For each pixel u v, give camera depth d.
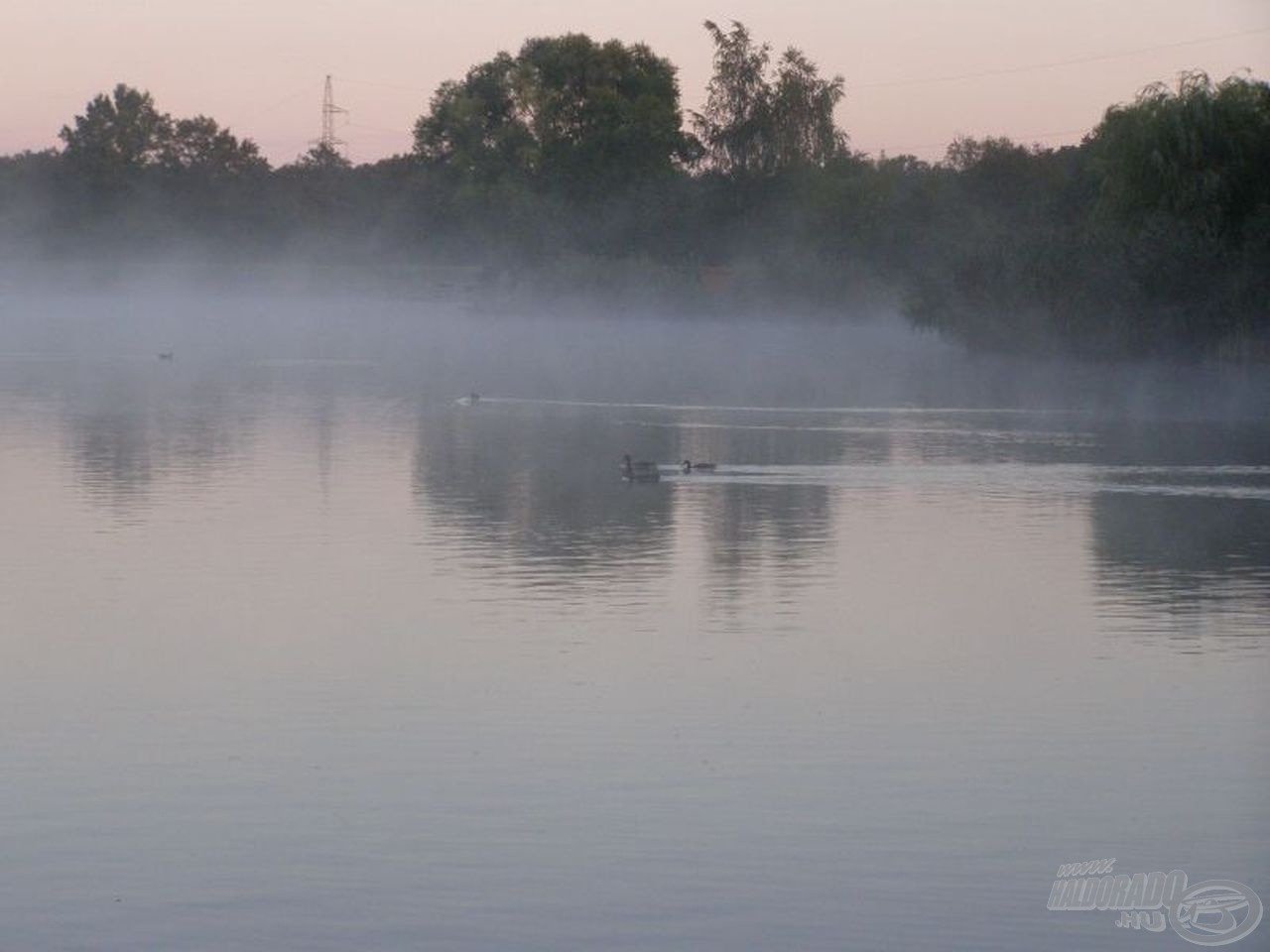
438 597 25.50
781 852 15.30
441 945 13.54
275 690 20.23
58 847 15.41
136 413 57.94
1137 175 83.12
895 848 15.44
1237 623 23.91
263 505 34.94
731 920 13.98
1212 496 37.16
